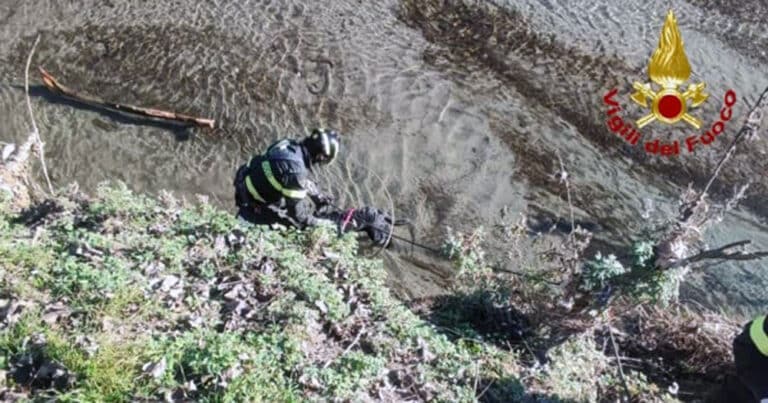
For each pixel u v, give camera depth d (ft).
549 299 17.97
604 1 30.50
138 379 14.49
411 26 29.99
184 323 16.12
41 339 15.02
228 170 25.53
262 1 30.53
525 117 26.89
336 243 19.74
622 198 24.70
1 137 25.94
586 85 27.76
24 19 29.68
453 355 16.61
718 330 19.04
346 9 30.45
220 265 17.99
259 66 28.19
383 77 28.02
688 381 18.31
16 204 20.90
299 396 14.57
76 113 26.84
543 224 23.97
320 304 16.90
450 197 24.71
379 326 16.94
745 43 29.07
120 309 16.05
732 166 25.46
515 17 30.09
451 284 22.07
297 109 27.02
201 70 27.99
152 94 27.37
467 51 29.04
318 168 25.22
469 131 26.48
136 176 25.20
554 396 16.28
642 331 19.02
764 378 13.50
